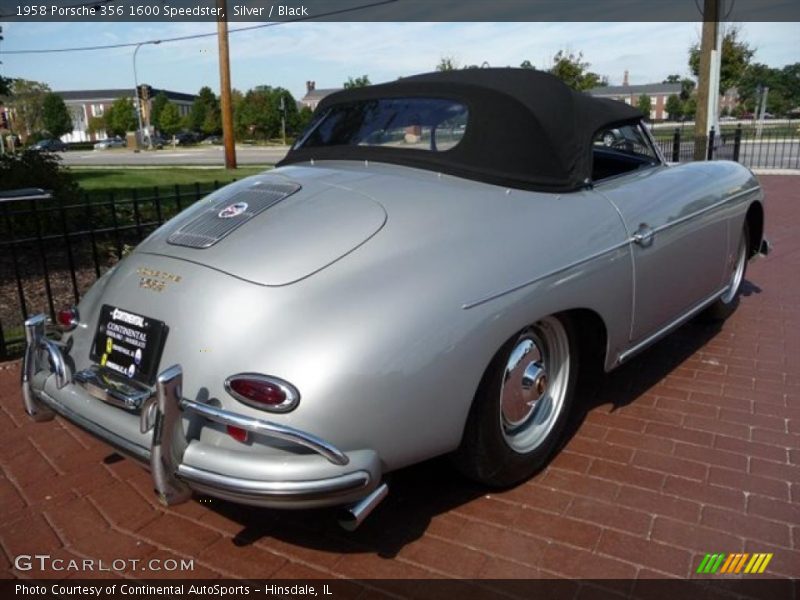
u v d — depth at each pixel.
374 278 2.34
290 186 2.87
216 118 77.38
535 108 2.98
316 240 2.46
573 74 28.09
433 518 2.75
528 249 2.67
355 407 2.17
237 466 2.14
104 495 2.98
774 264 6.85
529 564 2.48
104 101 111.94
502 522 2.72
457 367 2.37
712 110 15.28
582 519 2.72
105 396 2.49
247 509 2.86
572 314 3.00
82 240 7.27
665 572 2.41
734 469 3.04
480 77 3.19
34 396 2.78
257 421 2.11
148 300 2.49
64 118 77.38
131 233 7.54
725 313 4.84
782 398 3.76
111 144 69.75
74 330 2.79
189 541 2.67
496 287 2.50
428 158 3.05
